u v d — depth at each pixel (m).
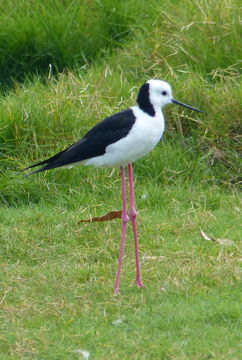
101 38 16.27
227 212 11.25
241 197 11.77
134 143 8.85
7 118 12.63
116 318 8.38
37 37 16.48
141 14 16.28
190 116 13.04
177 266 9.50
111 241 10.34
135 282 9.20
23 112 12.68
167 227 10.75
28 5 17.14
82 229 10.68
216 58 14.40
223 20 14.80
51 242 10.49
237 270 9.30
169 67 13.88
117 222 10.86
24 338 7.97
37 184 11.84
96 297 8.88
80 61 16.06
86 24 16.56
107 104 13.26
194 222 10.89
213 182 12.17
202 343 7.82
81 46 16.27
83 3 16.84
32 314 8.52
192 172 12.30
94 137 8.94
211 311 8.38
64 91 13.41
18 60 16.36
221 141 12.66
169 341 7.87
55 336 8.05
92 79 14.10
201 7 15.19
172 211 11.32
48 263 9.91
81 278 9.41
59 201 11.59
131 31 16.11
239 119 12.84
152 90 8.95
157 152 12.48
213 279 9.13
